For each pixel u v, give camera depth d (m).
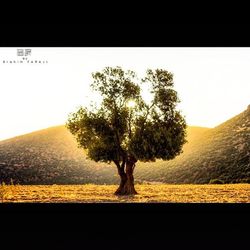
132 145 20.30
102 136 20.66
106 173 46.00
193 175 44.00
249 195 22.81
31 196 22.16
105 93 20.47
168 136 20.27
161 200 19.42
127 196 20.62
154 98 20.52
